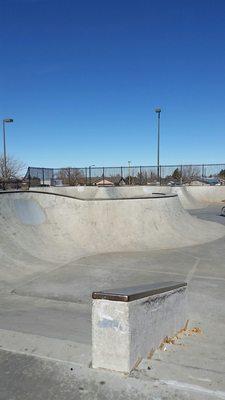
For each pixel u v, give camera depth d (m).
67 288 8.37
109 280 9.21
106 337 3.01
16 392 2.75
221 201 36.44
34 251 11.45
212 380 2.82
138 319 3.20
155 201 16.39
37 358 3.20
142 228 15.06
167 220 16.31
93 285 8.70
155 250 13.27
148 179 42.91
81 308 6.79
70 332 4.77
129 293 3.07
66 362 3.13
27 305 6.85
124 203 15.40
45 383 2.85
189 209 29.97
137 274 9.92
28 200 13.82
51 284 8.66
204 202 36.09
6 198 12.71
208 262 11.48
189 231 16.42
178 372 2.94
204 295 8.21
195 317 6.70
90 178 42.72
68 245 12.98
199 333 5.25
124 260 11.65
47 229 13.46
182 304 5.15
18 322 5.25
